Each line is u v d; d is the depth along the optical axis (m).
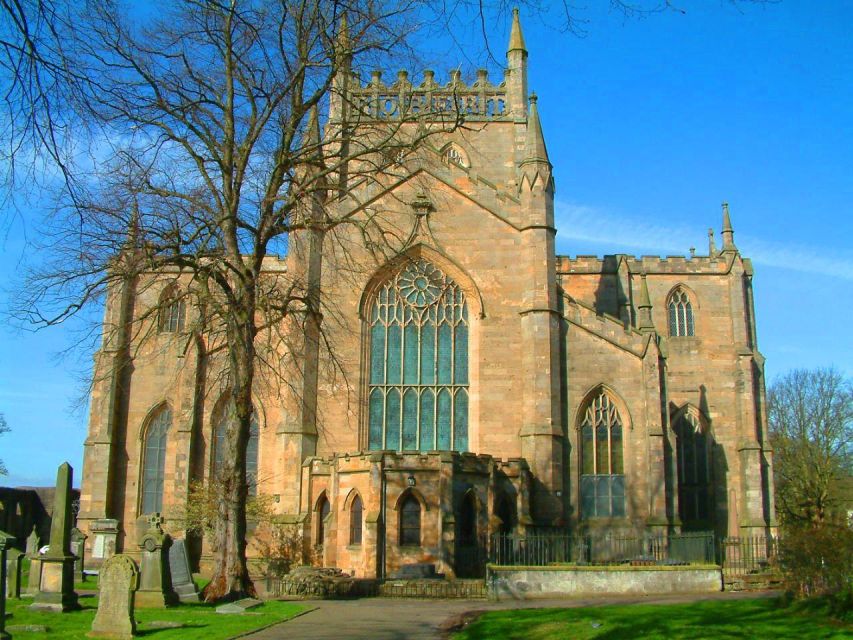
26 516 100.19
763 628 27.05
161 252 37.75
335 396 57.00
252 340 37.78
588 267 79.94
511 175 73.25
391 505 48.22
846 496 93.62
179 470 60.06
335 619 31.12
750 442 74.06
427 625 29.50
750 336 78.56
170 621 29.02
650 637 25.77
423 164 60.00
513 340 58.25
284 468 54.16
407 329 59.31
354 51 37.62
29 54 13.61
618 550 54.91
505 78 75.31
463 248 59.53
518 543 49.62
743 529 72.56
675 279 79.19
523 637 26.80
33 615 30.88
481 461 50.75
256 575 52.12
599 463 57.38
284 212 39.06
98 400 63.62
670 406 76.00
